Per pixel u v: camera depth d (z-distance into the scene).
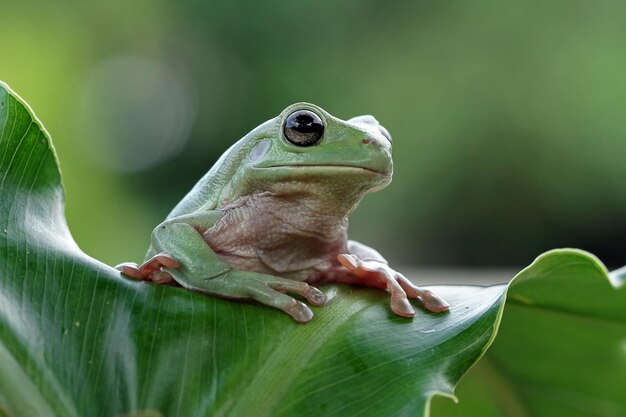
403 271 1.40
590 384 0.43
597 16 1.41
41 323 0.39
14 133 0.41
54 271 0.40
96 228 1.14
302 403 0.39
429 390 0.39
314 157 0.43
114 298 0.40
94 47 1.41
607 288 0.41
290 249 0.44
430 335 0.40
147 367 0.39
